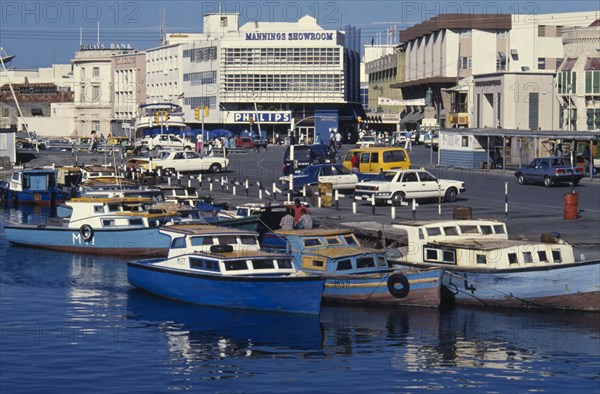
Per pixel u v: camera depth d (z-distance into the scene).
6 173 104.25
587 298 41.03
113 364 35.38
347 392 32.66
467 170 96.50
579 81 113.62
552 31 159.38
